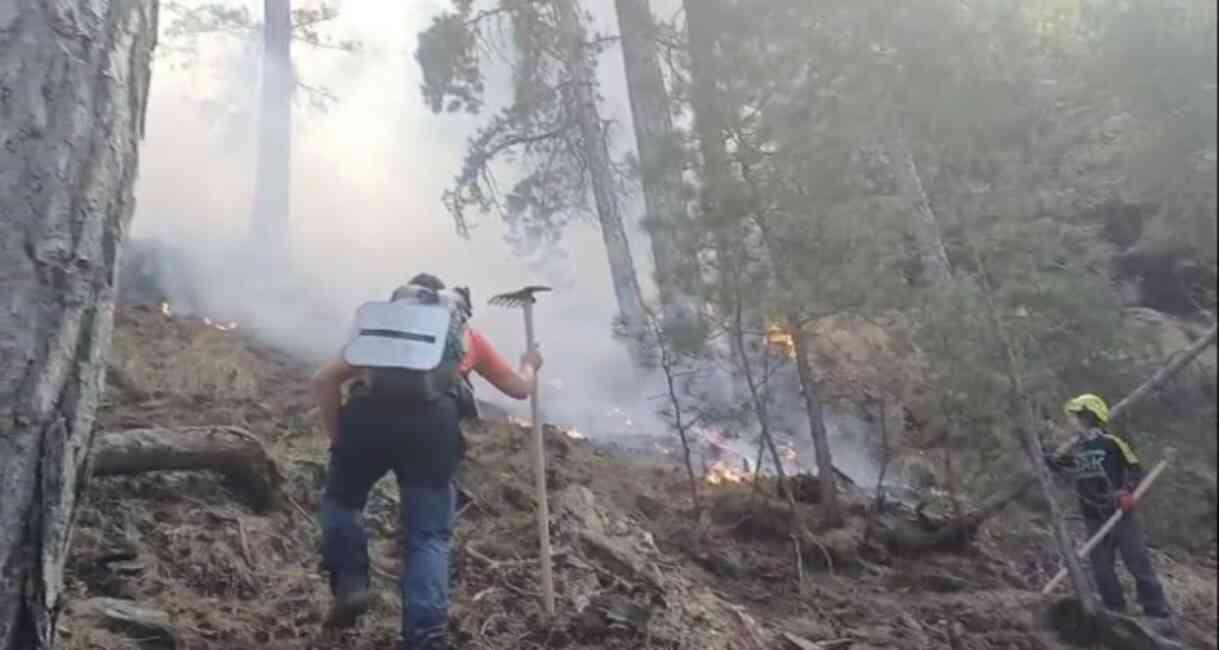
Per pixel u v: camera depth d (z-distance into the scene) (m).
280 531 5.45
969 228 7.39
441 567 4.14
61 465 2.96
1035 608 6.73
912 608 6.45
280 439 6.90
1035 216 8.18
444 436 4.24
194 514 5.30
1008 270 7.52
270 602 4.76
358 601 4.30
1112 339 8.20
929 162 7.43
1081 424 7.39
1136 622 6.34
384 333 4.22
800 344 7.46
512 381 4.69
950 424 6.63
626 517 6.42
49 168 2.97
